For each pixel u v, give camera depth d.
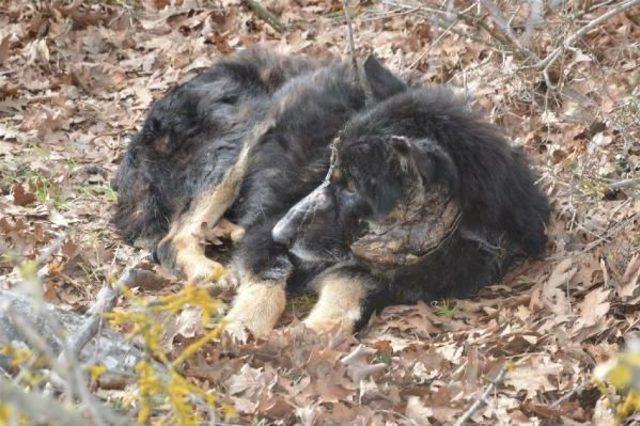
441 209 8.23
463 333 7.87
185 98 10.24
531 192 8.91
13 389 3.64
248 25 14.20
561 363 7.23
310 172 9.09
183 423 4.62
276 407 6.66
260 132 9.80
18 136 11.51
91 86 12.88
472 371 7.04
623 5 9.35
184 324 7.64
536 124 10.62
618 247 8.59
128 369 6.43
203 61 13.23
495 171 8.38
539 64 9.65
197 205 9.83
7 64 13.06
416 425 6.55
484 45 11.40
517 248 8.84
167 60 13.48
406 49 12.61
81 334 5.90
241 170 9.84
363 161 8.24
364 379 7.07
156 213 10.01
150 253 9.78
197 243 9.48
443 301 8.55
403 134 8.27
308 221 8.55
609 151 9.88
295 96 9.71
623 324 7.76
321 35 13.38
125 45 13.80
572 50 10.52
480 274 8.70
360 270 8.55
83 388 4.13
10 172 10.75
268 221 9.09
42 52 13.10
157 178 10.06
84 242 9.55
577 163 9.57
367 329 8.23
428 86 9.47
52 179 10.59
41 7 14.01
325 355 7.22
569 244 9.04
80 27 14.04
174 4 14.56
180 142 10.11
